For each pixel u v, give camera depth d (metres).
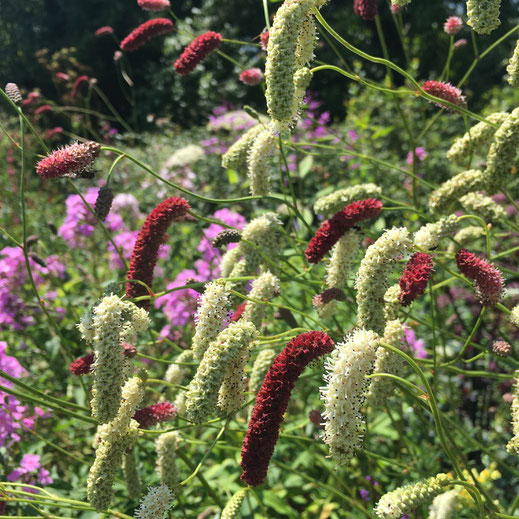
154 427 0.39
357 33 2.37
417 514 0.39
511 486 0.51
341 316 0.55
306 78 0.34
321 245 0.34
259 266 0.41
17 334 0.61
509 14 2.34
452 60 2.22
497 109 1.27
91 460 0.47
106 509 0.32
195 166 1.23
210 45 0.47
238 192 1.11
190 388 0.29
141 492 0.39
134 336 0.37
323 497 0.49
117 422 0.32
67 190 1.29
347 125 1.38
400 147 1.23
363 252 0.43
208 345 0.30
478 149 0.45
